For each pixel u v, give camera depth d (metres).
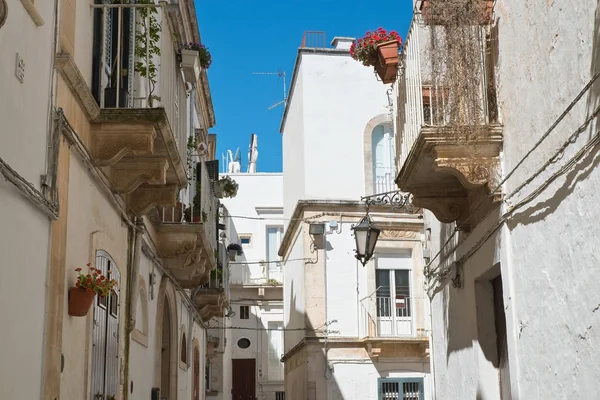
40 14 6.11
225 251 21.69
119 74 8.14
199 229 12.30
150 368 11.85
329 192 22.86
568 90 6.22
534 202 7.01
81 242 7.38
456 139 7.81
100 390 8.30
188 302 17.17
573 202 6.16
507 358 8.52
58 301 6.53
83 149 7.21
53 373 6.39
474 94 7.95
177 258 12.80
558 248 6.51
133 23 8.70
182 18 15.87
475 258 8.92
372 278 21.97
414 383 21.50
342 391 21.31
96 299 8.05
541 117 6.81
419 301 21.92
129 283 9.69
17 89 5.57
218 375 30.95
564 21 6.25
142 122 7.61
